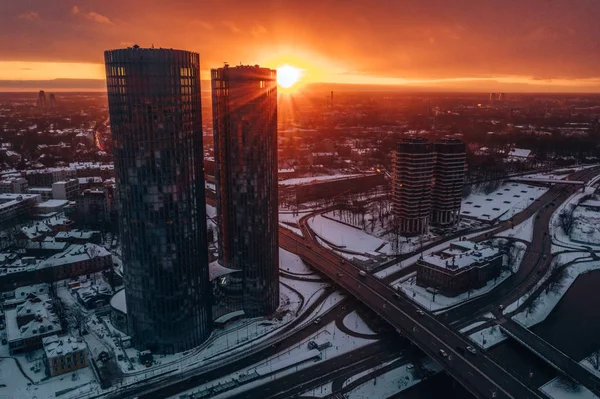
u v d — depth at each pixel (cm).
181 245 19875
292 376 19488
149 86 17875
